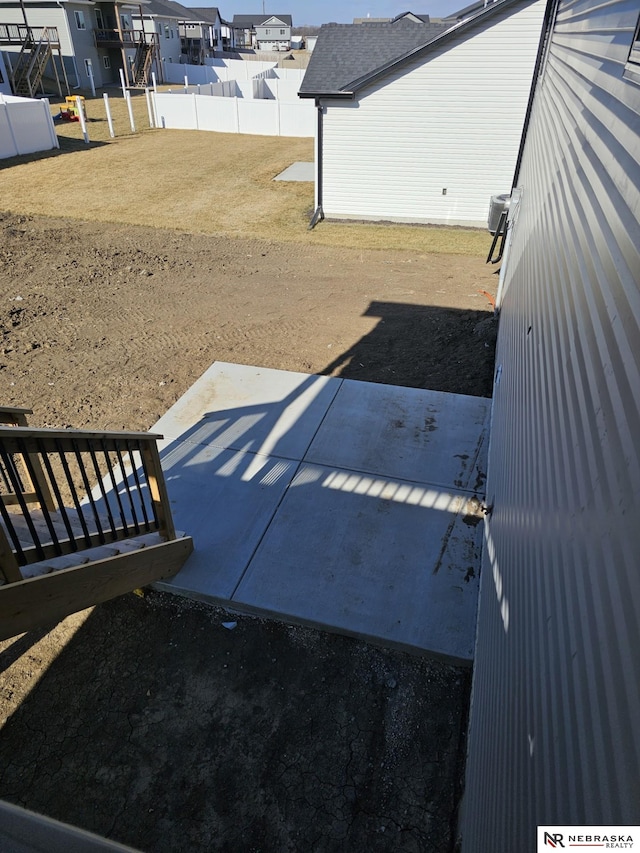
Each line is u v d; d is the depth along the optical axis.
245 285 9.16
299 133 22.52
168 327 7.59
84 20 31.56
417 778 2.72
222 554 3.90
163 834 2.53
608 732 0.90
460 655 3.20
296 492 4.48
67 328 7.53
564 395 1.87
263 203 14.01
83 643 3.39
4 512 2.34
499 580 2.56
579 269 2.06
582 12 4.24
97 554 2.97
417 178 12.27
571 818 0.99
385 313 8.06
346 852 2.46
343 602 3.55
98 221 12.40
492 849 1.60
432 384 6.10
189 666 3.26
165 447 5.04
